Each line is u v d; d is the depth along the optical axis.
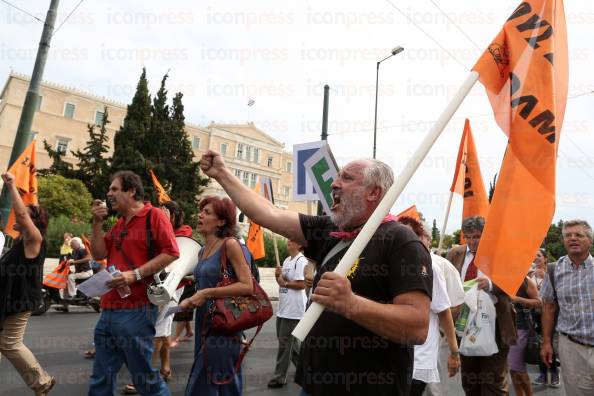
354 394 1.82
